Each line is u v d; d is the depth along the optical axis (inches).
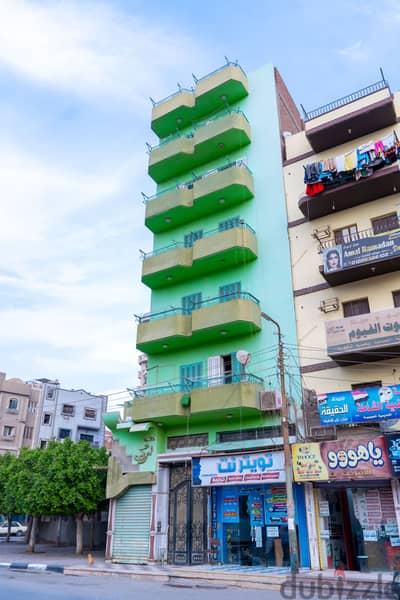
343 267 775.1
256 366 865.5
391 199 832.3
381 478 644.7
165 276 1026.7
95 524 1243.8
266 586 565.6
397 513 644.7
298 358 822.5
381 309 773.9
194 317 909.2
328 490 719.1
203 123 1145.4
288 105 1152.8
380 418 672.4
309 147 969.5
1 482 1261.1
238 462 755.4
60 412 2044.8
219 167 1075.9
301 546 697.6
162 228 1119.0
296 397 794.8
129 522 869.2
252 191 1000.2
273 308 886.4
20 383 1951.3
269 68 1100.5
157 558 810.8
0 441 1823.3
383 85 897.5
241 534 770.2
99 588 539.5
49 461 1050.1
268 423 812.0
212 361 912.9
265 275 921.5
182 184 1125.7
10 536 1644.9
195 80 1146.7
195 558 801.6
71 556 981.8
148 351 1005.2
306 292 859.4
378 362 748.6
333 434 722.8
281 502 746.2
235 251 924.6
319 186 848.9
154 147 1158.3
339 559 684.1
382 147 804.6
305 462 694.5
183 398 861.2
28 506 1026.1
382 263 755.4
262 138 1042.1
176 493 866.8
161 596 474.9
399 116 871.1
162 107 1175.0
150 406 887.1
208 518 803.4
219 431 855.7
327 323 756.0
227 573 633.6
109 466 926.4
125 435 938.1
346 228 864.9
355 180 818.2
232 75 1069.8
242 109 1098.7
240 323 860.6
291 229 926.4
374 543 666.8
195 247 971.3
